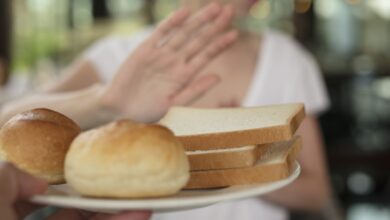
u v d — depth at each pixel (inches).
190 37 33.8
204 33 33.7
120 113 34.6
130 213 20.5
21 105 37.5
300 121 27.0
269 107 28.4
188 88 34.2
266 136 24.2
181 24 33.7
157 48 33.8
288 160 23.6
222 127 25.9
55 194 21.4
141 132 21.2
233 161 22.8
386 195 113.0
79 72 52.6
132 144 20.9
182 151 21.8
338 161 114.3
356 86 116.1
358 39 118.0
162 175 20.9
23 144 22.6
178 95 34.2
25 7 120.3
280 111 27.4
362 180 114.0
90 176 20.9
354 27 118.2
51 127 23.0
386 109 115.5
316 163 48.4
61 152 22.8
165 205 20.0
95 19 116.0
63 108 35.8
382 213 106.6
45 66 107.2
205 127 26.4
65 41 116.3
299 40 115.0
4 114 37.2
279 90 49.8
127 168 20.7
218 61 48.1
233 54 49.1
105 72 52.1
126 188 20.7
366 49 118.5
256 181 22.8
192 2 47.3
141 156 20.8
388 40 118.0
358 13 118.2
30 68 112.3
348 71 116.8
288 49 51.8
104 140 21.1
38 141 22.7
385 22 118.0
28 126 22.9
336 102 115.6
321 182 47.2
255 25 109.8
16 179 19.8
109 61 52.1
